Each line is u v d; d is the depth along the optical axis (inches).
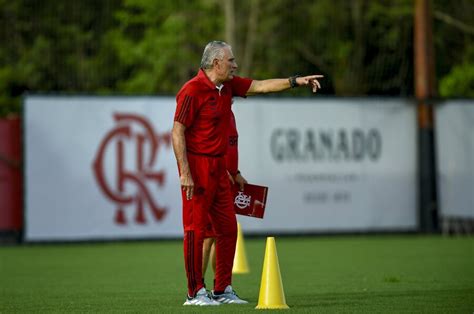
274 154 3218.5
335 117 3275.1
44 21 4313.5
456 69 4360.2
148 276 1923.0
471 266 2090.3
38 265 2267.5
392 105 3324.3
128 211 3090.6
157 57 4490.7
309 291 1558.8
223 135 1304.1
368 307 1291.8
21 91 4399.6
